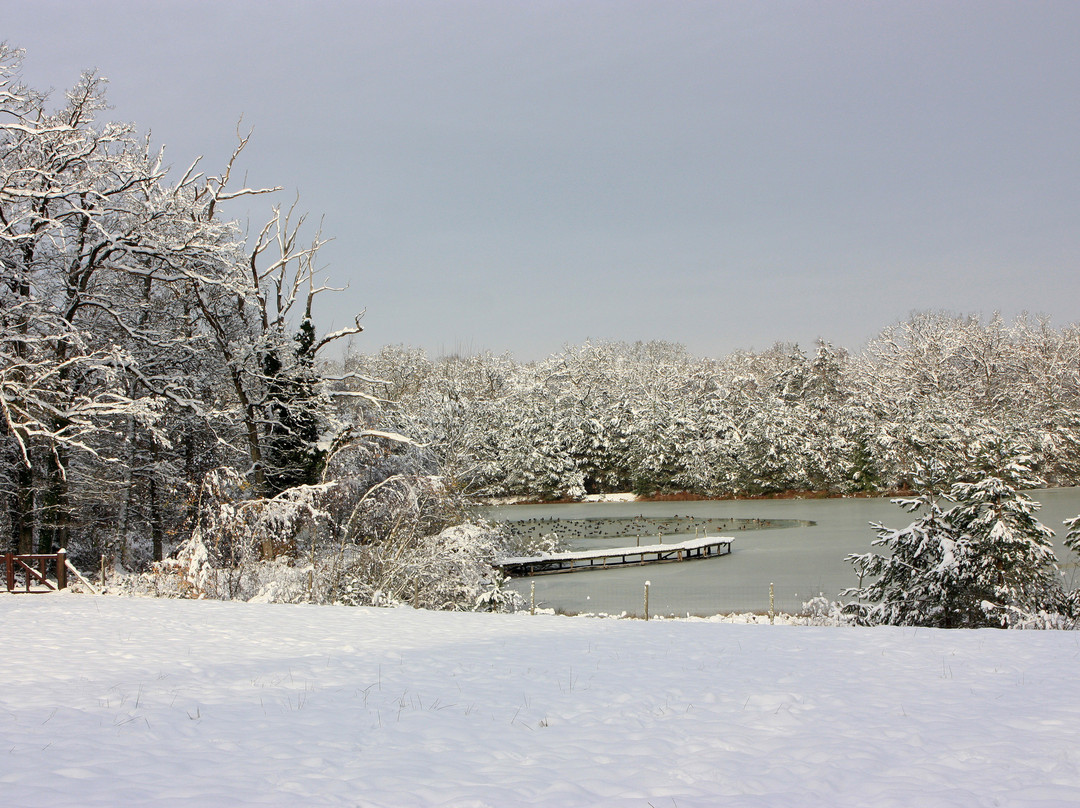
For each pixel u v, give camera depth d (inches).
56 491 985.5
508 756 254.4
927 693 333.1
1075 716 289.4
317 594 759.1
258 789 219.5
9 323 928.9
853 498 2384.4
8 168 971.9
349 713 310.7
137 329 1048.2
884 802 207.3
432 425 1561.3
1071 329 2706.7
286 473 1131.9
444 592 810.2
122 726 287.9
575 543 1615.4
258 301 1197.7
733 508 2260.1
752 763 243.4
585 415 2827.3
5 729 281.0
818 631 530.3
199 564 790.5
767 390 3093.0
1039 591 668.7
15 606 662.5
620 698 333.4
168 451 1158.3
